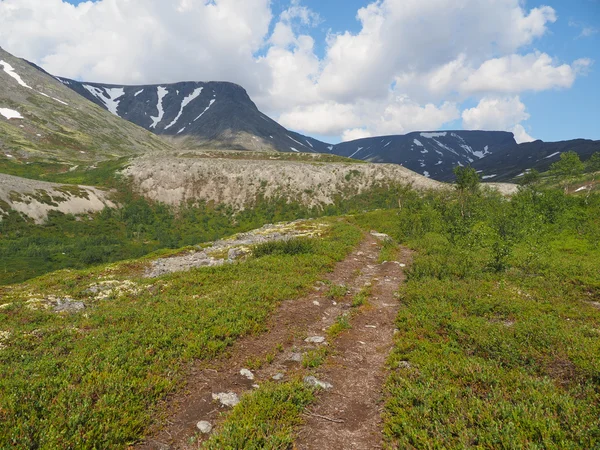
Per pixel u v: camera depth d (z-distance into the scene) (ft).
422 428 22.07
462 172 150.20
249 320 42.06
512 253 72.74
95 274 82.84
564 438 19.04
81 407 23.00
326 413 25.12
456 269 66.69
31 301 56.49
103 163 635.66
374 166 606.96
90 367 29.17
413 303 48.83
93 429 21.29
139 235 430.20
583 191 314.35
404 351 35.06
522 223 109.19
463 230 105.19
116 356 31.68
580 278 60.23
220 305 47.11
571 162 233.35
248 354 34.86
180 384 28.14
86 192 465.06
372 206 510.99
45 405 23.41
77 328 41.19
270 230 152.35
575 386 25.25
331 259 80.74
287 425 23.18
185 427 23.35
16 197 373.20
